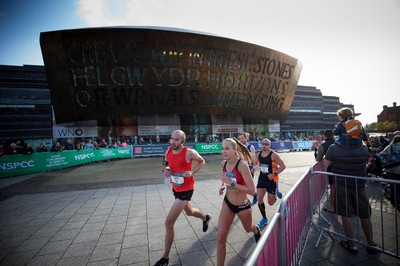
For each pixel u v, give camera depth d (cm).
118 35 2017
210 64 2388
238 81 2603
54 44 1939
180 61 2275
